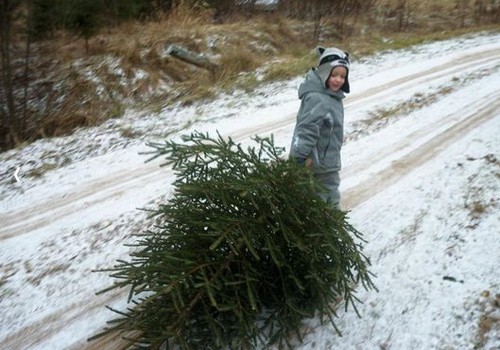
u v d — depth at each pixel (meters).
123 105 10.29
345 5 16.67
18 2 11.05
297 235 3.06
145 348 2.91
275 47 13.80
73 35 12.79
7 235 5.37
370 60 11.53
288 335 3.14
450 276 3.45
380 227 4.29
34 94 10.77
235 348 2.84
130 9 14.17
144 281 3.03
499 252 3.53
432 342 2.96
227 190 3.12
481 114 6.66
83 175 6.75
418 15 17.27
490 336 2.88
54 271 4.54
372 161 5.74
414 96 8.05
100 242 4.95
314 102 3.34
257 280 2.97
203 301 2.88
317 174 3.63
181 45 12.53
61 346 3.53
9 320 3.90
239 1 16.78
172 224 3.33
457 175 4.89
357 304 3.41
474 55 10.93
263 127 7.75
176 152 3.38
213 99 9.82
